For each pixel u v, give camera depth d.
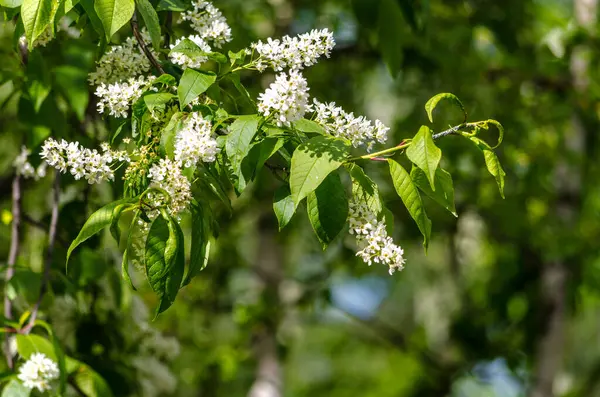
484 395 13.75
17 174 5.93
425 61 9.01
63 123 5.48
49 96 5.41
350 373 19.16
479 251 12.03
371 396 17.92
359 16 6.63
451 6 9.45
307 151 3.41
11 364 4.92
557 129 10.29
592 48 10.27
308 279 10.07
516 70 9.98
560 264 10.62
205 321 9.62
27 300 5.77
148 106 3.62
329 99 9.48
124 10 3.74
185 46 3.72
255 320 9.62
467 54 9.39
